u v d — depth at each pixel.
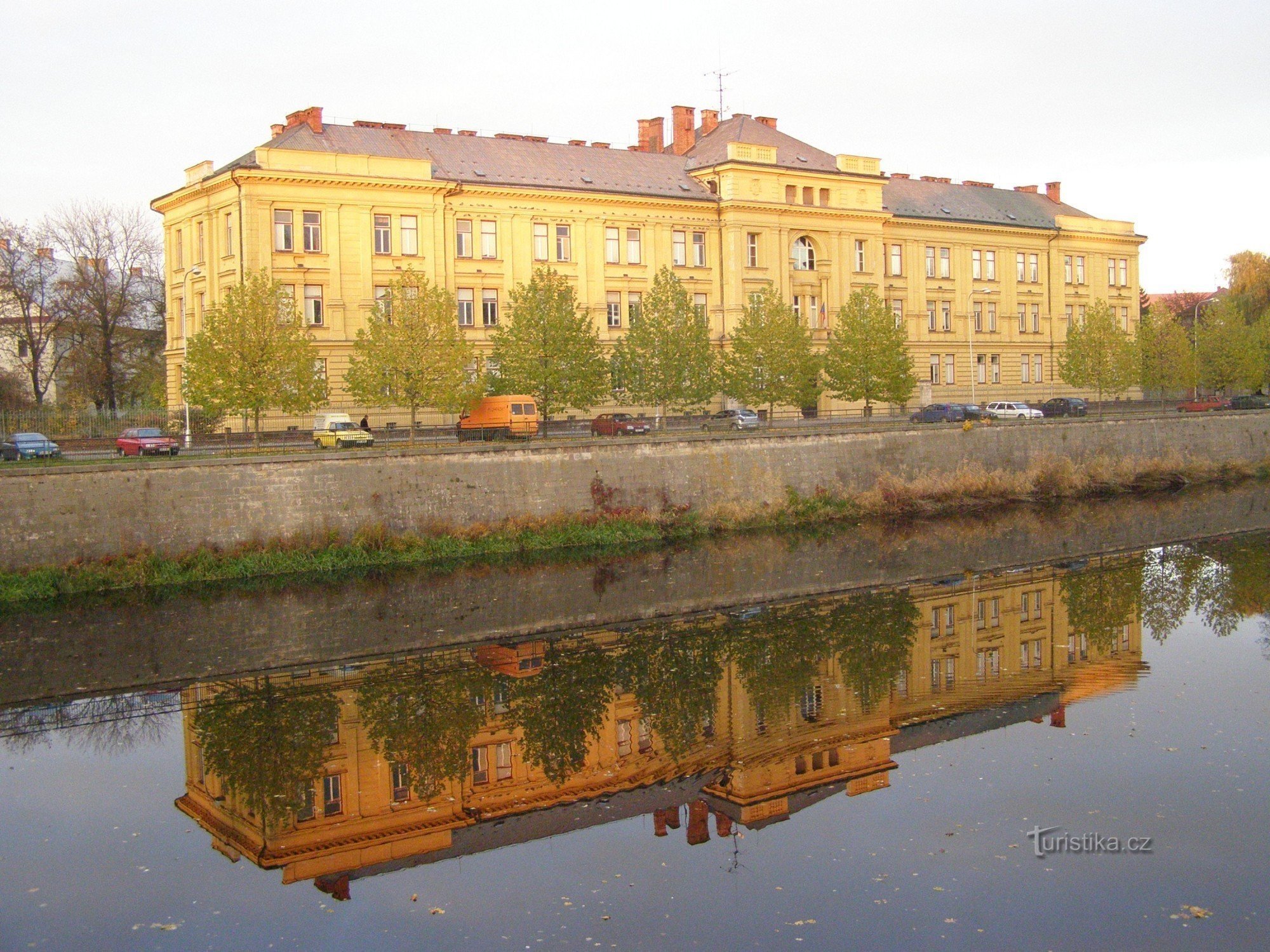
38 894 18.58
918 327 94.38
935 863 19.05
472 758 25.30
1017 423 69.25
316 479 45.44
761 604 40.06
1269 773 22.50
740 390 70.75
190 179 72.12
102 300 82.44
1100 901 17.55
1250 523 57.03
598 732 26.86
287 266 65.75
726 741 26.05
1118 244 109.12
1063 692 28.80
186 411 56.81
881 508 59.16
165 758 25.41
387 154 71.19
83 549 40.84
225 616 37.84
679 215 80.00
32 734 27.08
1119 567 45.62
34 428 53.12
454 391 55.62
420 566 45.53
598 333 73.75
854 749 25.09
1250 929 16.61
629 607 39.72
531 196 74.00
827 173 85.25
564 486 51.56
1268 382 101.38
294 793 23.28
